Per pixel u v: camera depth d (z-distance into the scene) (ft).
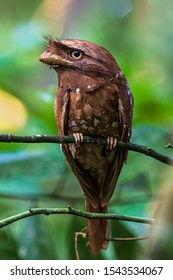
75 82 9.95
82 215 9.59
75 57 9.94
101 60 9.94
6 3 12.26
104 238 9.98
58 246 10.39
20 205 10.43
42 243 10.15
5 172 10.34
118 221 10.13
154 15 11.54
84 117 9.95
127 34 11.75
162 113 10.52
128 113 9.97
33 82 11.48
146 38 11.54
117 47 11.78
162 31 11.48
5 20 12.22
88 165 10.09
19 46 11.75
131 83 10.70
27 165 10.35
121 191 10.39
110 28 11.89
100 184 10.12
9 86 10.53
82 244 10.17
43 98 10.52
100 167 10.08
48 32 12.01
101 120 9.95
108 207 10.31
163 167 10.47
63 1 12.12
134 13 11.68
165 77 11.18
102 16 12.00
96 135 10.00
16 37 11.91
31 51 11.69
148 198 10.31
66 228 10.37
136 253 10.09
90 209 10.12
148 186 10.38
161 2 11.53
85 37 11.98
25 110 10.64
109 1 11.98
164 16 11.53
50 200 10.34
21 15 12.17
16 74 11.31
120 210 10.34
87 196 10.11
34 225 10.17
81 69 9.93
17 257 10.09
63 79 9.96
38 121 10.50
